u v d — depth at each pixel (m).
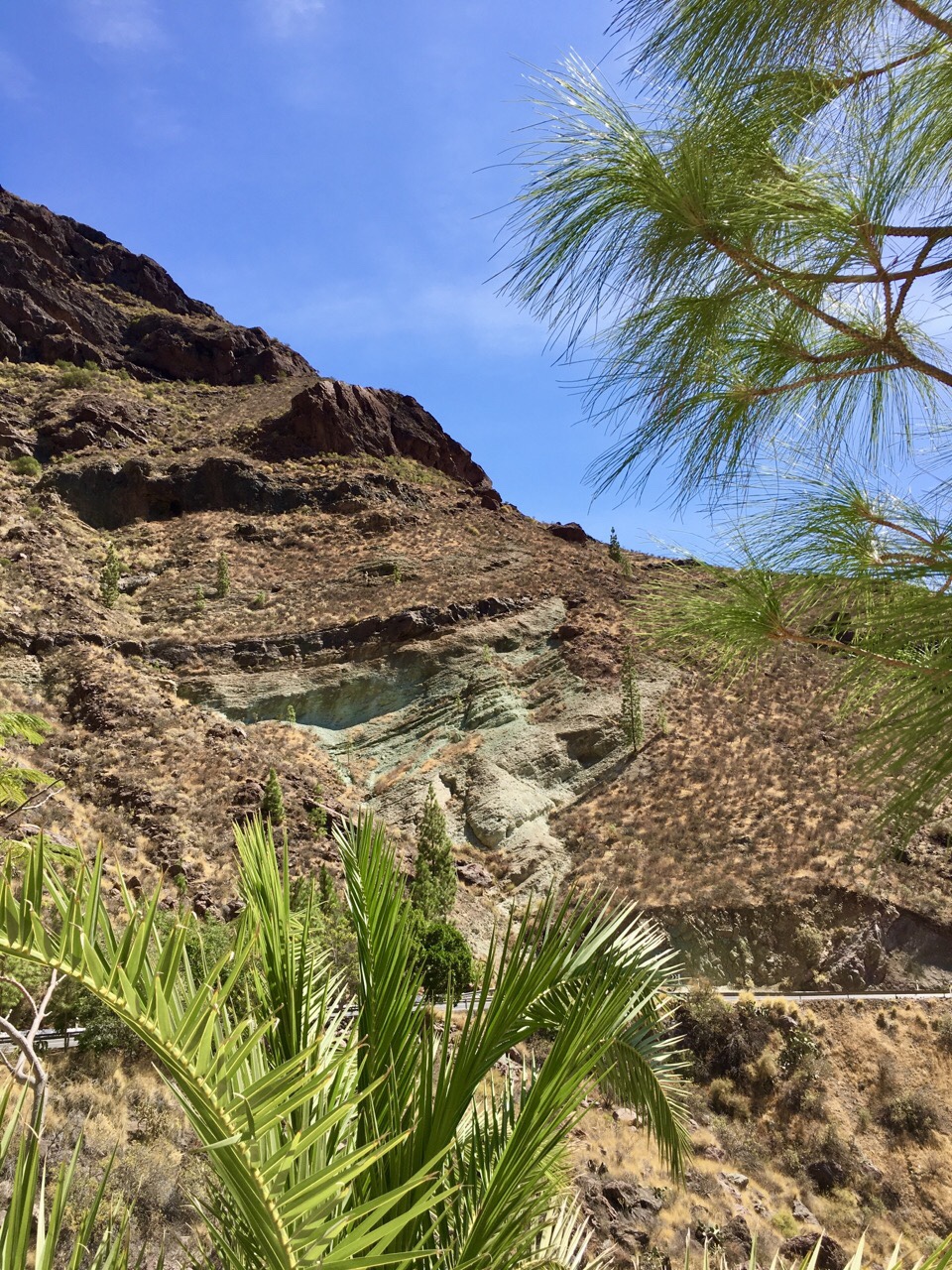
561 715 48.28
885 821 1.43
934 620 1.54
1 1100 1.79
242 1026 1.35
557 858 38.22
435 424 116.00
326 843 34.94
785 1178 21.08
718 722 45.22
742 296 2.09
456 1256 2.22
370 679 54.75
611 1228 13.81
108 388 102.12
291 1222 1.35
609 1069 3.10
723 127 1.93
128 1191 8.91
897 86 1.88
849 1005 28.27
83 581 60.47
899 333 2.28
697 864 36.00
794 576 1.88
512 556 72.06
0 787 7.45
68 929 1.23
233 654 56.03
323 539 75.88
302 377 123.25
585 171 2.01
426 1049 2.54
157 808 32.97
